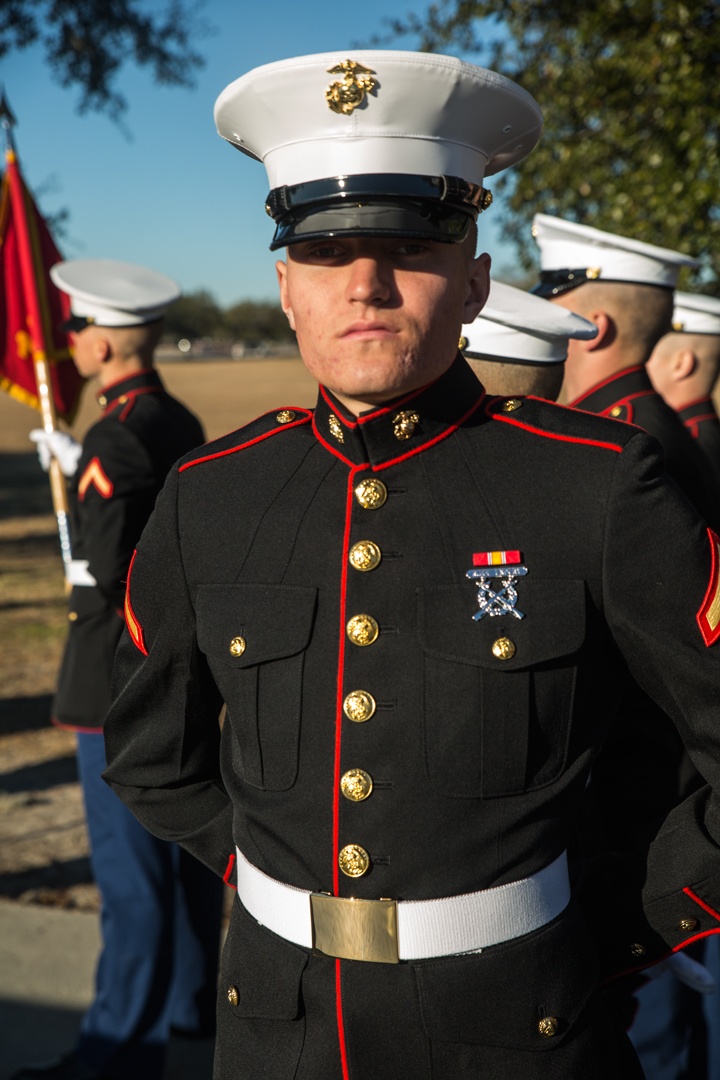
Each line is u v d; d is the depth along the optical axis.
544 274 2.73
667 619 1.32
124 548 2.91
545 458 1.40
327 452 1.48
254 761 1.41
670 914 1.41
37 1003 3.27
